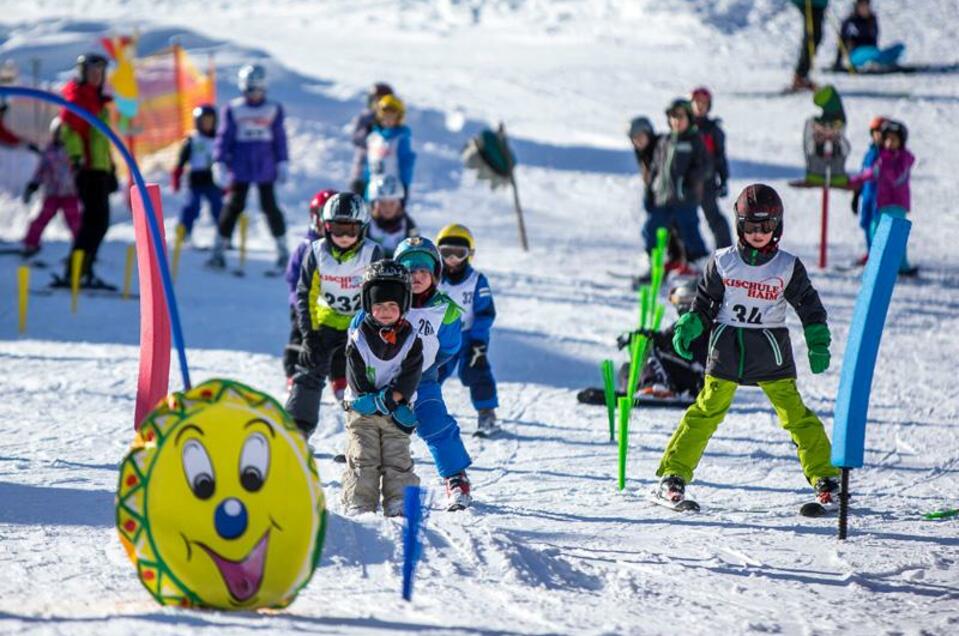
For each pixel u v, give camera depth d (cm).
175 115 8575
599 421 3269
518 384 3700
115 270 5522
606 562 1998
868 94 10031
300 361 2691
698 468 2798
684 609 1747
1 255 5766
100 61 4984
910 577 1959
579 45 12862
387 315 2194
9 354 3909
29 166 7531
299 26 14012
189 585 1539
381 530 1989
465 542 1967
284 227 5553
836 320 4678
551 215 7244
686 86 10688
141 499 1529
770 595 1838
